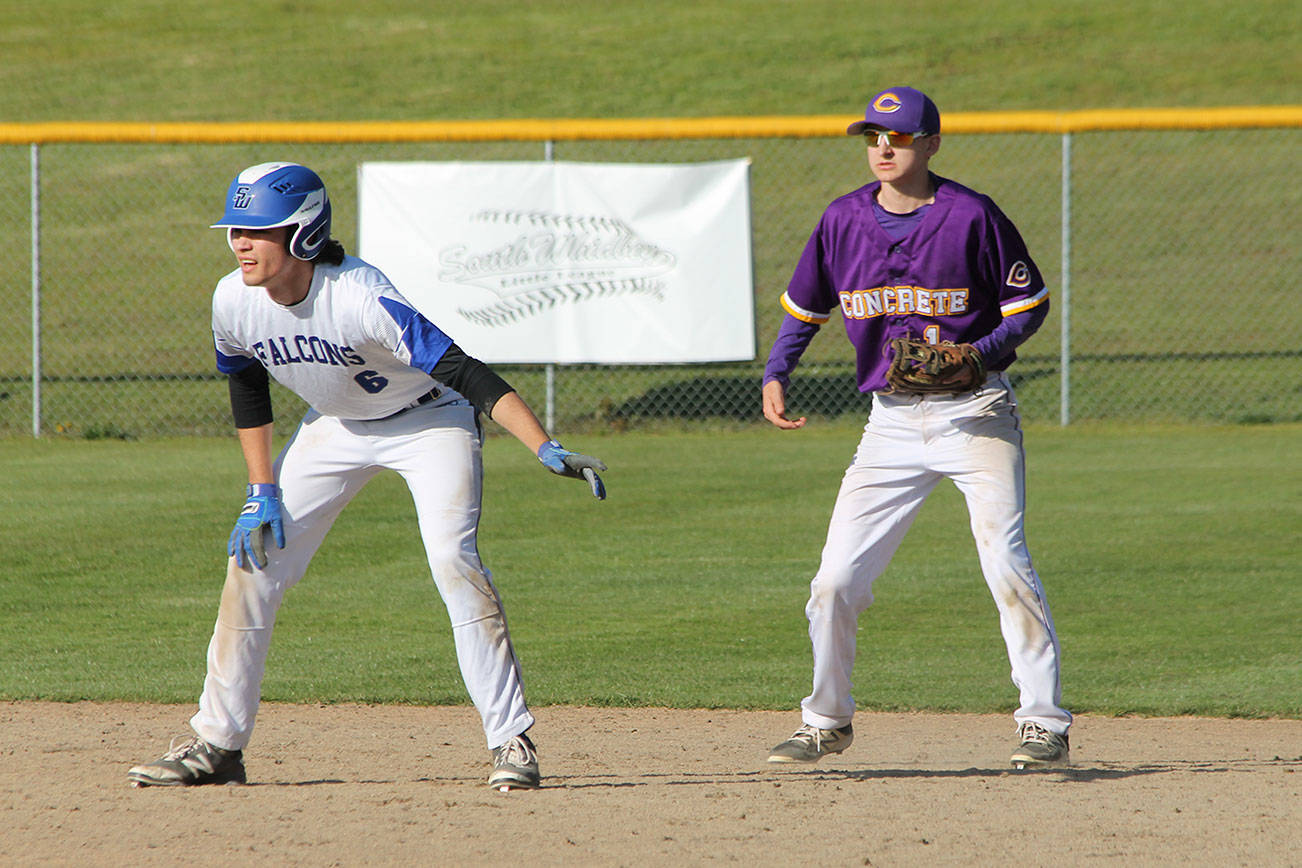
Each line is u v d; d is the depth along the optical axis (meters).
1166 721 19.66
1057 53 95.31
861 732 19.06
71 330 56.88
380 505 35.41
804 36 101.19
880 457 16.16
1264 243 65.94
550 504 35.50
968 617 25.59
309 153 75.31
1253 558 29.41
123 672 22.16
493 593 15.02
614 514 34.34
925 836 13.45
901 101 15.19
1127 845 13.16
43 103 89.75
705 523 33.38
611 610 26.11
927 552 30.61
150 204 71.50
